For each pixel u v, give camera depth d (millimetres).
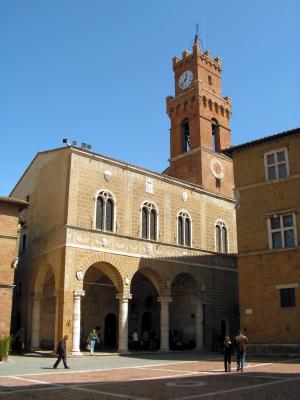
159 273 44281
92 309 47594
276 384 19406
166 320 43781
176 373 24750
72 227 38719
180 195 49344
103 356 37250
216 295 49625
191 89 62844
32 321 42406
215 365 29500
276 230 36031
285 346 33250
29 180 49969
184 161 60656
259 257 36219
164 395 16672
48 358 35062
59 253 38656
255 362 30016
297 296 33562
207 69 64812
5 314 35406
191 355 39156
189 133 61625
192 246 48812
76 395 16797
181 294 49906
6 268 36344
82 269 38406
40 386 19531
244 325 35688
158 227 45906
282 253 35094
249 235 37250
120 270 41031
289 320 33562
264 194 37219
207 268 49406
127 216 43406
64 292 36844
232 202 55594
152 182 46750
